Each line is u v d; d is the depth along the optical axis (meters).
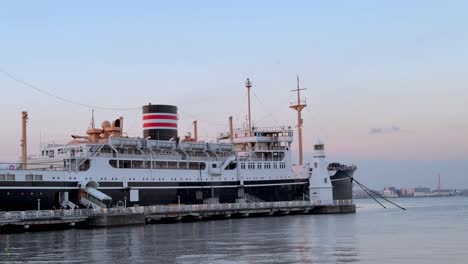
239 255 58.88
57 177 101.25
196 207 113.94
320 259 55.34
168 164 120.56
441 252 59.78
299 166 148.50
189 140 136.75
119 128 119.06
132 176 112.19
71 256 59.31
